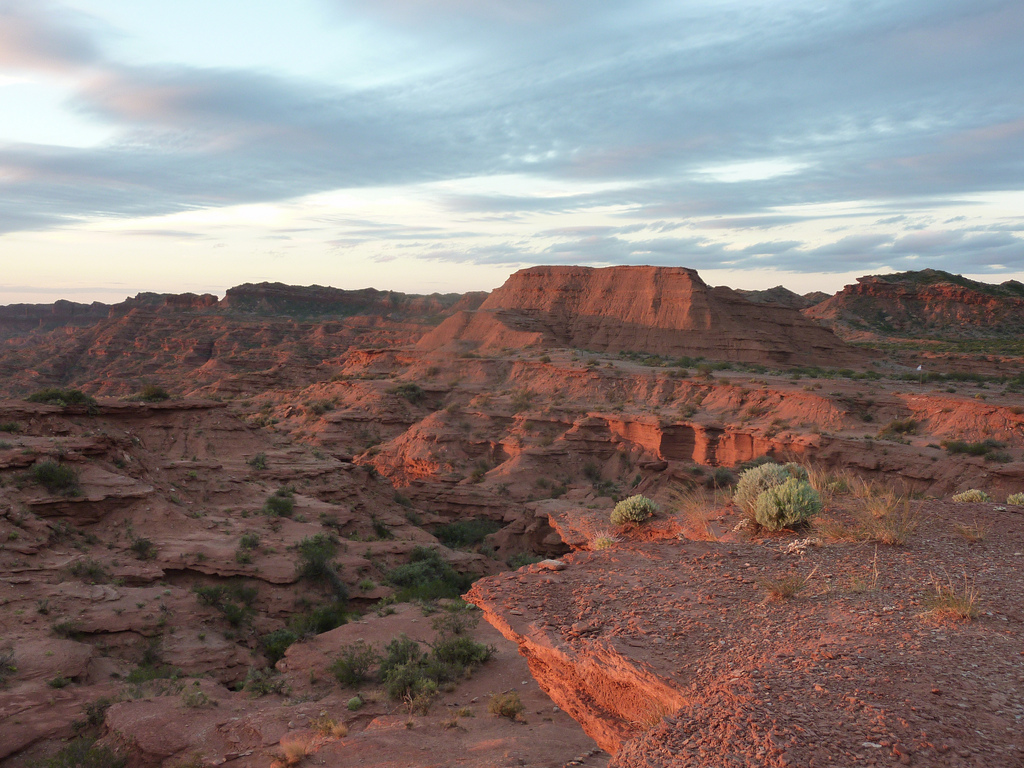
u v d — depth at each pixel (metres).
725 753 4.40
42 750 17.22
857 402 68.75
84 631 24.34
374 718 17.81
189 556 31.72
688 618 7.14
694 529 12.59
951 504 11.59
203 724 17.66
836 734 4.37
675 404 81.38
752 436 65.19
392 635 26.77
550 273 150.12
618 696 6.71
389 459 81.75
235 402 117.88
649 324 128.88
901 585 7.39
